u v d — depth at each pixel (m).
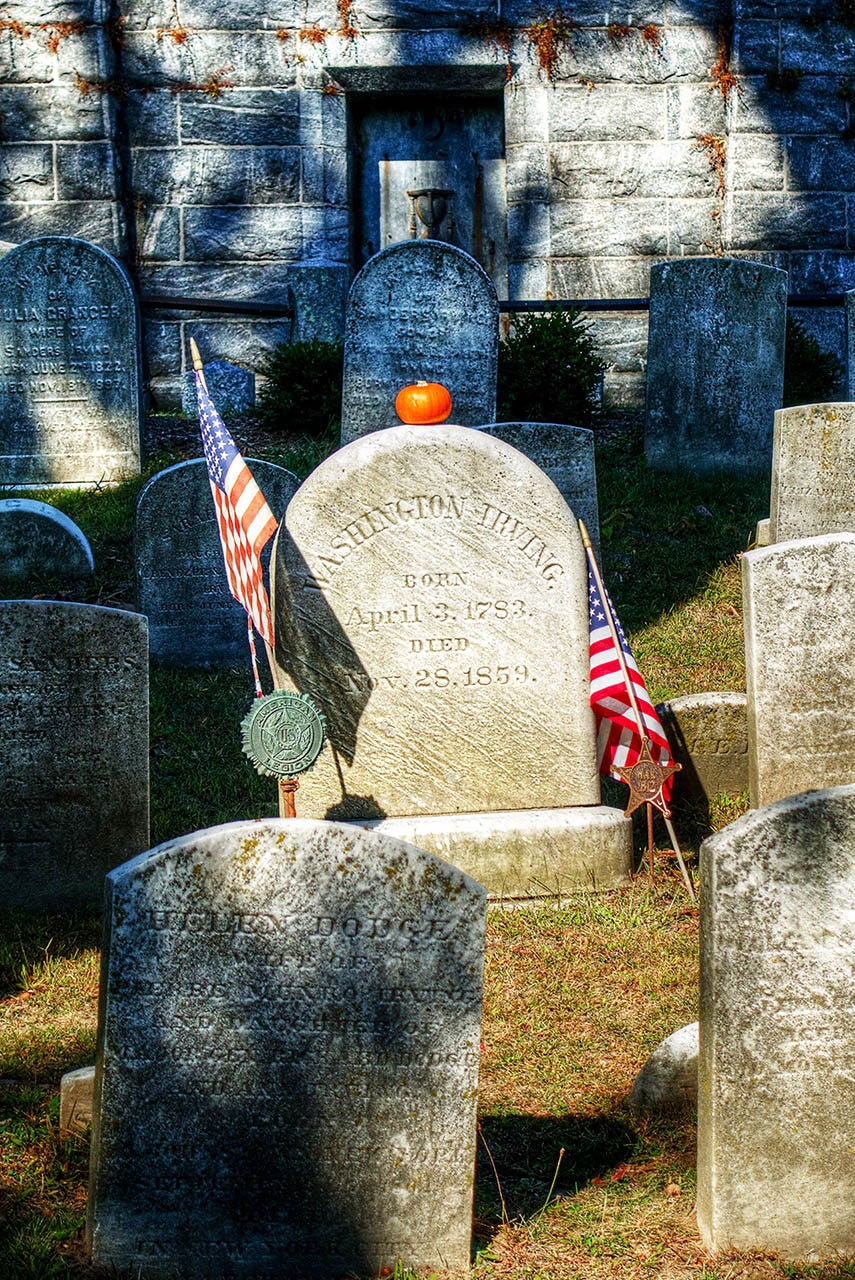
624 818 5.91
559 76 14.62
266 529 5.62
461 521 5.81
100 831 5.87
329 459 5.77
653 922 5.63
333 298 13.57
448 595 5.86
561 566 5.89
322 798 5.96
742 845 3.38
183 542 8.13
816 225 14.84
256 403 13.58
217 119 14.60
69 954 5.49
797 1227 3.58
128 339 11.09
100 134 14.37
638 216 14.85
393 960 3.46
